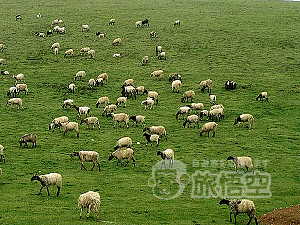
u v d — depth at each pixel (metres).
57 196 31.11
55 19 104.94
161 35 91.88
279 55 79.25
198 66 73.69
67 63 75.06
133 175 36.19
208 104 57.19
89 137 45.69
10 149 41.72
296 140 46.16
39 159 39.28
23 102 57.59
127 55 79.69
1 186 32.81
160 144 44.12
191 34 92.12
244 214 29.27
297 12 109.19
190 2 127.19
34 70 71.12
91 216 27.48
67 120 48.12
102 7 118.50
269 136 47.03
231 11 112.31
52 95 60.62
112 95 60.59
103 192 32.28
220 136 46.66
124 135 46.41
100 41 88.00
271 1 130.00
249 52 80.88
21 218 26.53
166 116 52.84
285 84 65.12
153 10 114.75
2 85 64.19
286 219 27.62
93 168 37.59
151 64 74.88
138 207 29.59
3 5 121.44
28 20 103.94
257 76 68.75
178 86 62.12
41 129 48.03
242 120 49.31
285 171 38.19
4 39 88.44
